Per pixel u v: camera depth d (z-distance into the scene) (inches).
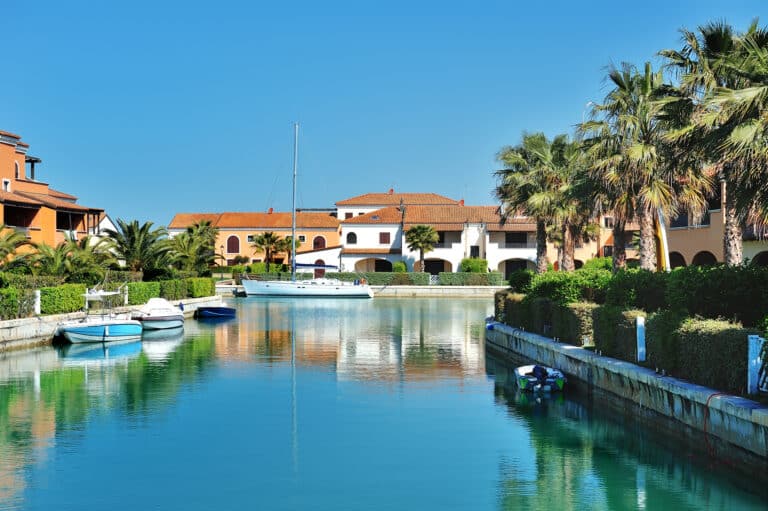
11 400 797.2
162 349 1248.2
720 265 751.1
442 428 675.4
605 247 3171.8
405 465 566.3
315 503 484.4
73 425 683.4
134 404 775.1
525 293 1240.2
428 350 1242.0
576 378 843.4
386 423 693.9
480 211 3649.1
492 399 802.2
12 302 1214.3
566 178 1521.9
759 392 522.6
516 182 1577.3
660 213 1138.7
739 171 699.4
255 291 2972.4
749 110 651.5
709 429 549.0
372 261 3693.4
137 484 519.2
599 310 814.5
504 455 589.0
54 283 1434.5
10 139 1911.9
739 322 665.0
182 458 581.3
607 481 523.5
